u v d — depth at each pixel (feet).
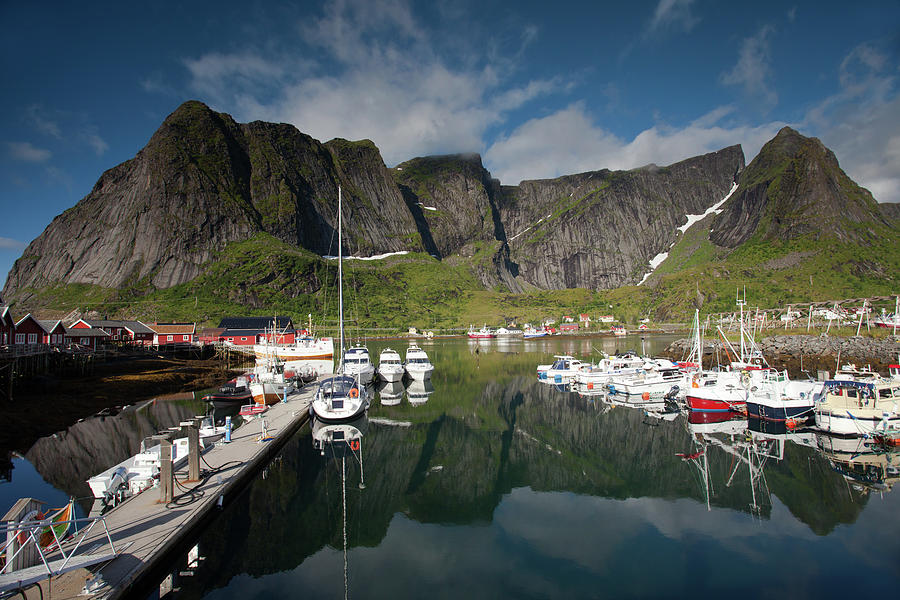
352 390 132.16
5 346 147.95
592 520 70.64
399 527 68.03
